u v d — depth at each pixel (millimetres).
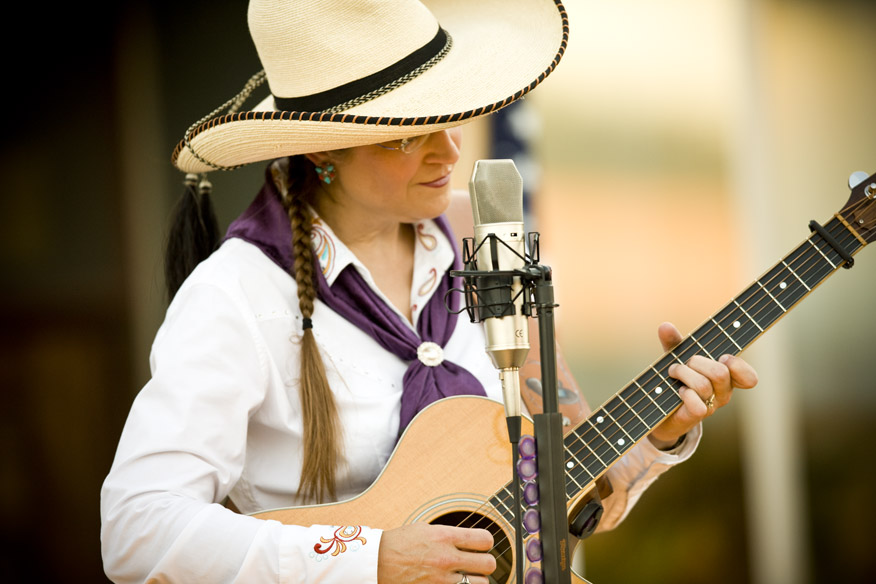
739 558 15094
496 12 6000
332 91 5379
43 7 12148
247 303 5520
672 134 14758
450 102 5316
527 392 6422
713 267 14891
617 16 14570
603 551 14758
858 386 15453
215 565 4828
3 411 12164
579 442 5465
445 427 5582
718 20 14891
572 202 14359
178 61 12562
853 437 15422
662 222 14711
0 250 12148
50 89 12242
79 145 12328
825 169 15250
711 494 15156
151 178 12484
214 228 6250
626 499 6199
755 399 15367
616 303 14477
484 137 11695
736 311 5613
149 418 5137
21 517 12172
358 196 5695
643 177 14656
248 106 12680
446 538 4902
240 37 12703
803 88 15203
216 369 5270
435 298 6102
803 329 15422
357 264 5828
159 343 5480
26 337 12227
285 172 6016
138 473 5020
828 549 15305
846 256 5551
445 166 5598
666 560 14953
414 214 5770
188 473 5055
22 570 12219
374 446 5672
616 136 14562
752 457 15289
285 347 5633
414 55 5445
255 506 5641
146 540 4867
